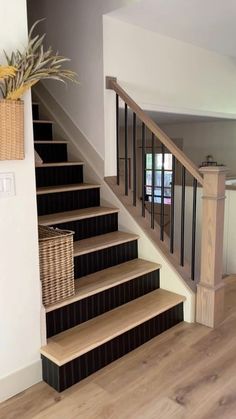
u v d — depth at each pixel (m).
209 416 1.84
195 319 2.76
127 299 2.67
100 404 1.93
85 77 3.24
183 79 3.89
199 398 1.97
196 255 3.89
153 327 2.54
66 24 3.29
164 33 3.49
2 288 1.91
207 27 3.31
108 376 2.15
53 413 1.87
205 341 2.50
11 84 1.74
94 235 3.01
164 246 2.96
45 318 2.13
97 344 2.15
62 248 2.22
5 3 1.78
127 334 2.36
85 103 3.29
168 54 3.65
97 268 2.75
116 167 3.29
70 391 2.04
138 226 3.02
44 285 2.15
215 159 6.05
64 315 2.27
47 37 3.48
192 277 2.82
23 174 1.93
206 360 2.29
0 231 1.87
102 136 3.21
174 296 2.76
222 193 2.57
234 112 4.86
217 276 2.67
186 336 2.57
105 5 2.95
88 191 3.21
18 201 1.92
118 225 3.18
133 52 3.29
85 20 3.13
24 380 2.05
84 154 3.38
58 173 3.25
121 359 2.31
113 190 3.20
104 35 3.03
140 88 3.42
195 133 6.28
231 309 2.95
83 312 2.38
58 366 2.00
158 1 2.70
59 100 3.54
